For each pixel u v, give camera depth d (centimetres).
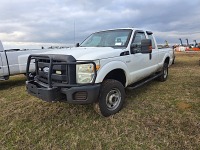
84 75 336
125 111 408
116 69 398
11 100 527
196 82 653
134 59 455
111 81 383
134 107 430
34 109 442
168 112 398
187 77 748
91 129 340
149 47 438
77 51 375
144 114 392
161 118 370
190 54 2072
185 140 294
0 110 449
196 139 295
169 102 458
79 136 319
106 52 377
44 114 409
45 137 320
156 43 610
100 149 283
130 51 443
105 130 334
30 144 303
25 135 328
